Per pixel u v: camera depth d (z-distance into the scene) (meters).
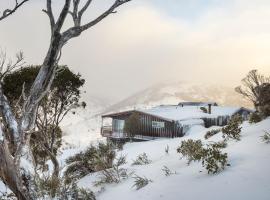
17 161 4.31
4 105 4.66
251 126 12.96
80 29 4.82
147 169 10.87
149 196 7.50
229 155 8.45
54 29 4.69
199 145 11.02
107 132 42.50
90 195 8.80
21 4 4.47
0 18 4.39
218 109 42.94
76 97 15.77
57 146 22.62
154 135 36.75
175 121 34.88
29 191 4.47
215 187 6.32
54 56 4.73
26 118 4.57
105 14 4.92
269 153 7.51
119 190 9.42
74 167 13.88
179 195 6.64
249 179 6.14
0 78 4.78
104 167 12.05
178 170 9.04
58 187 6.96
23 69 14.12
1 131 4.32
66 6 4.66
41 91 4.71
